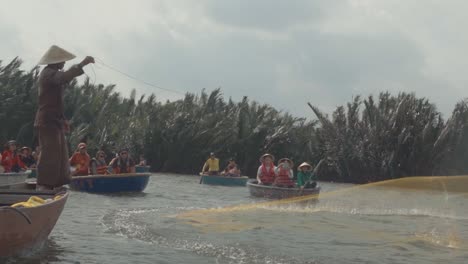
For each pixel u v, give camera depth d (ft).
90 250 25.59
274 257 24.58
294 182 65.05
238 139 140.36
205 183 93.35
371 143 127.75
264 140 140.26
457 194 30.63
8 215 21.09
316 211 37.09
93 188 60.18
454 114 118.11
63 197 27.30
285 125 139.85
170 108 145.79
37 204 24.16
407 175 124.26
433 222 32.89
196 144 138.72
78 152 63.57
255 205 41.68
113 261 23.52
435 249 26.32
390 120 125.59
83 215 37.78
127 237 29.04
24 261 22.76
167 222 34.22
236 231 30.89
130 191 62.59
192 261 23.75
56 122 31.99
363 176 130.62
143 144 140.87
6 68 134.31
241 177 93.35
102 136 132.16
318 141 136.15
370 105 130.82
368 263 23.47
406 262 23.39
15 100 126.82
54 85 31.78
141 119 144.15
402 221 32.96
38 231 24.11
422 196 33.01
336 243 27.73
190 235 29.53
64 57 31.94
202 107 150.41
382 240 27.99
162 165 142.31
